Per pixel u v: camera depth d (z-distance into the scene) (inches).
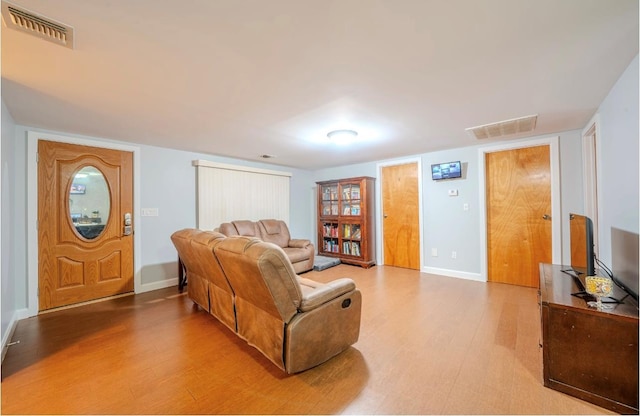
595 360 59.4
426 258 179.8
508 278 150.9
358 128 119.3
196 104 91.4
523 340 87.4
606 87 81.4
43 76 71.6
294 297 68.7
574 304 63.0
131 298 134.1
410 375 70.3
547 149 138.7
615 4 47.5
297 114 101.3
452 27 53.5
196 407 59.7
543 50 61.9
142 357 79.8
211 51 61.2
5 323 88.3
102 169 132.7
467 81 76.5
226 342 88.8
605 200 91.3
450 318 105.0
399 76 73.2
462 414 57.0
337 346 78.0
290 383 67.6
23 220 111.1
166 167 155.6
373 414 57.4
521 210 146.5
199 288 113.7
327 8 47.8
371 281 158.2
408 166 190.1
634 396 55.9
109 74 71.0
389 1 46.4
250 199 196.2
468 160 159.5
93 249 129.7
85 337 92.5
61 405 60.3
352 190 209.8
